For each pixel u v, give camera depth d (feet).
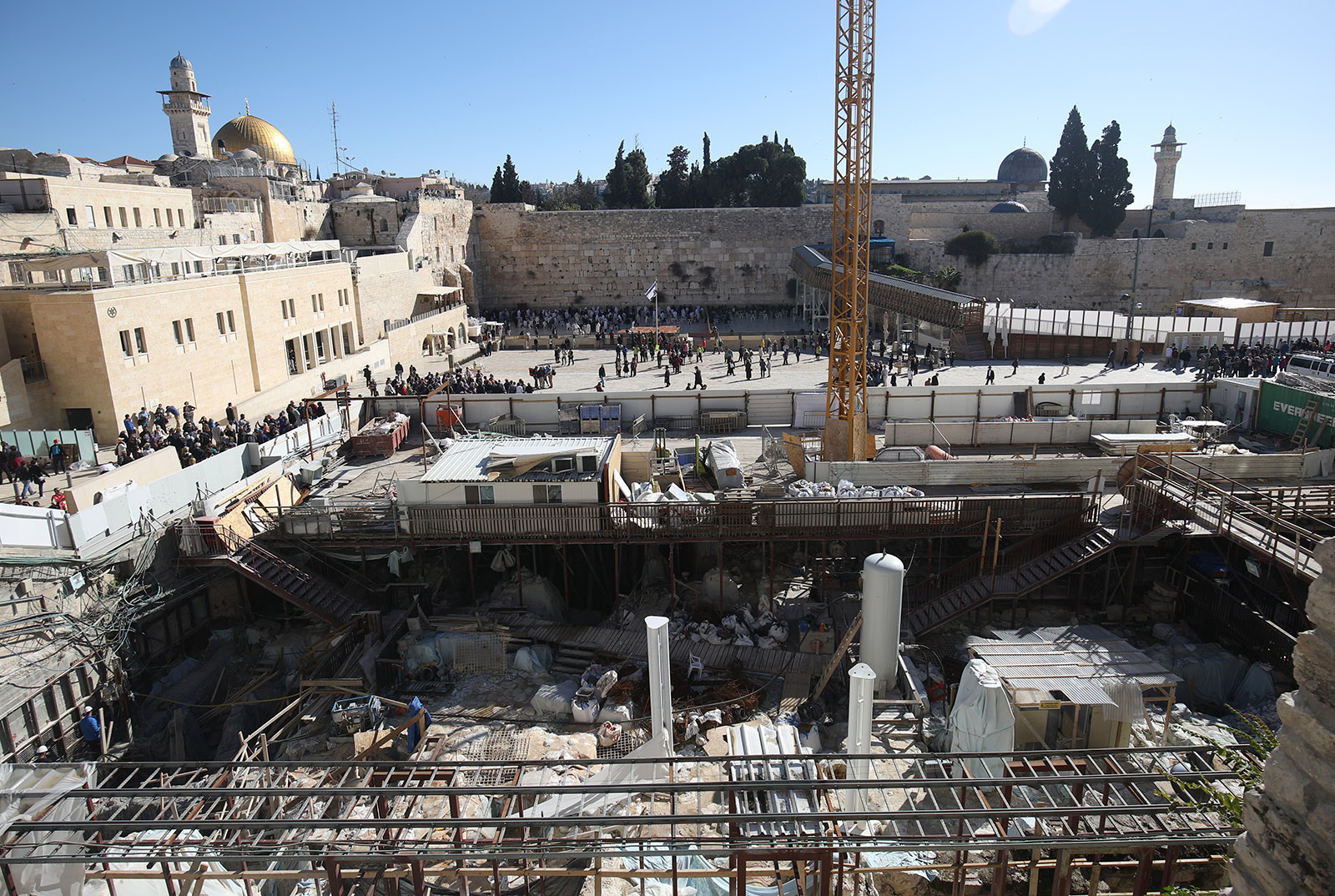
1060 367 155.94
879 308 194.18
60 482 81.00
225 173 204.44
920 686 60.39
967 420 117.80
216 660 76.13
